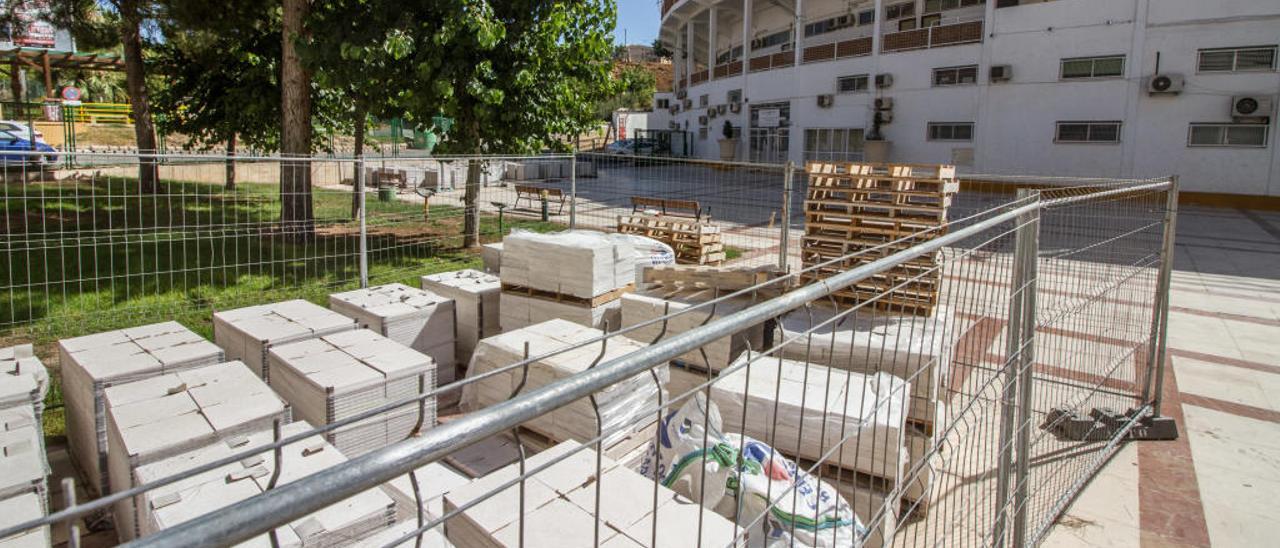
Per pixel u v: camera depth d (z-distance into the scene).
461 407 4.81
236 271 8.85
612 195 21.50
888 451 3.45
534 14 11.32
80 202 14.45
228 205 15.44
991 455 4.70
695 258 9.02
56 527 3.74
